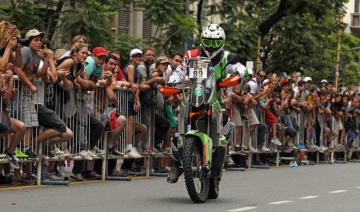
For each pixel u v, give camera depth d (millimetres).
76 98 19109
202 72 15461
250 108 26438
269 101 27719
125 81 20953
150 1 33031
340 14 44875
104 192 17250
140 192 17500
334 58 54531
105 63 20562
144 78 21422
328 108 32750
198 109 15539
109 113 20172
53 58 18938
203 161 15375
